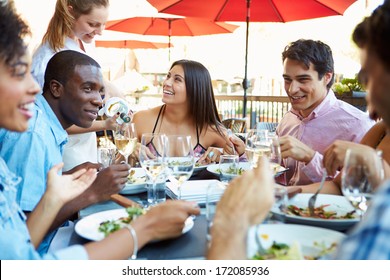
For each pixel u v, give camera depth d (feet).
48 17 17.78
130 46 31.76
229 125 13.61
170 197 5.07
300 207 4.32
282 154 5.88
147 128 8.75
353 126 7.21
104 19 9.11
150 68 39.06
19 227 3.39
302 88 7.25
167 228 3.31
